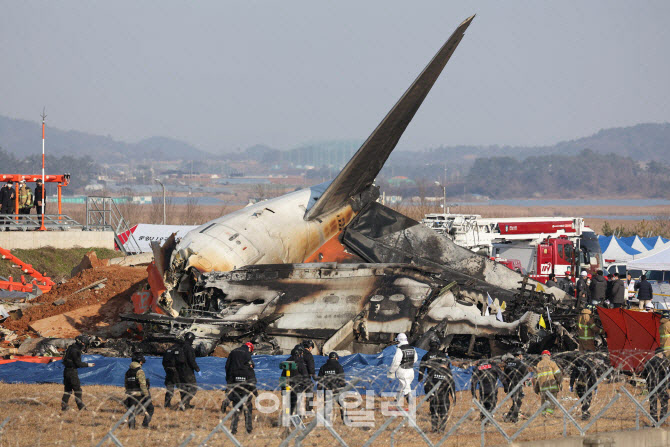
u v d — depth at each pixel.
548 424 52.97
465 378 68.19
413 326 83.62
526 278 93.81
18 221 162.12
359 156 106.50
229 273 92.62
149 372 71.62
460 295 92.44
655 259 141.12
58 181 169.12
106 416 55.47
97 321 104.38
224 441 47.88
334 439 47.91
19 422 53.25
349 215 119.38
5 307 113.81
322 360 78.38
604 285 104.12
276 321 87.31
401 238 117.62
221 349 84.81
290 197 114.50
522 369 53.62
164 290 93.44
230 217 104.31
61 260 156.88
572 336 85.38
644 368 57.66
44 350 86.50
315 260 113.44
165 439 48.34
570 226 155.75
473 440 48.31
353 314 86.50
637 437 48.88
